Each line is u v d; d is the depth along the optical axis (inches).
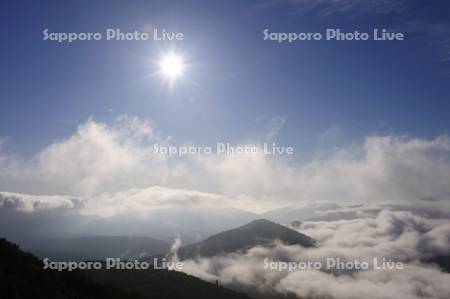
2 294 2210.9
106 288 3041.3
